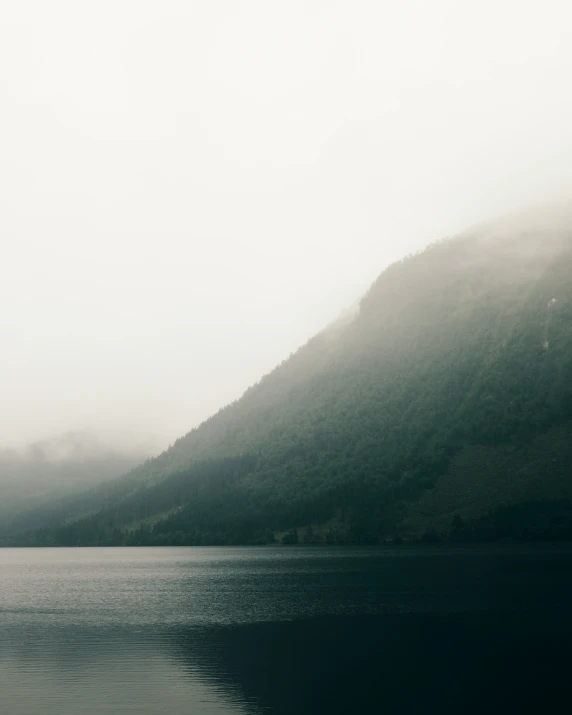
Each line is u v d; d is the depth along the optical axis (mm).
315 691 60531
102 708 55469
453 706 55531
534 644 80938
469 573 176375
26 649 82562
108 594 157875
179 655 77625
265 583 175375
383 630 93000
